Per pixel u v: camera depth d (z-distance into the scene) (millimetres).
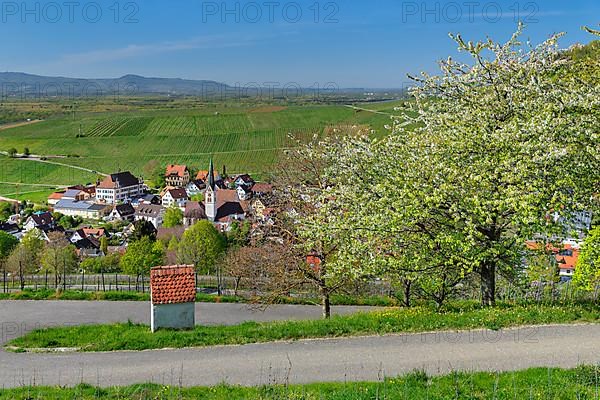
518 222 17703
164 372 15469
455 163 19062
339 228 20266
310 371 14641
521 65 20094
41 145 188250
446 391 12148
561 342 15359
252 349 16781
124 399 13172
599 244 20141
